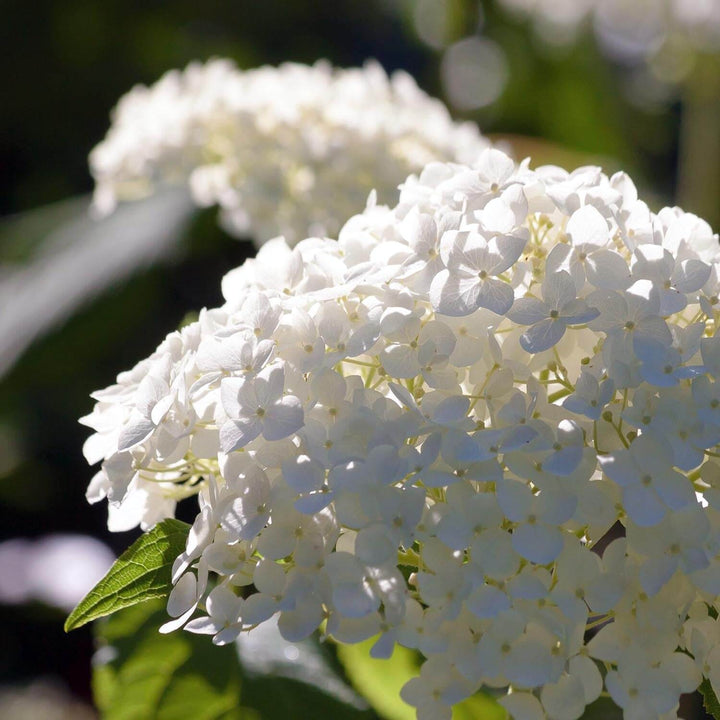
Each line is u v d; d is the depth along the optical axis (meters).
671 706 0.67
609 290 0.69
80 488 1.73
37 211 1.52
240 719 0.77
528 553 0.67
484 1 2.14
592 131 2.07
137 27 2.15
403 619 0.67
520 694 0.67
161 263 1.27
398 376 0.69
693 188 1.49
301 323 0.69
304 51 2.28
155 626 0.77
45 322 1.24
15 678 1.48
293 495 0.68
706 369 0.68
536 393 0.68
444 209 0.71
